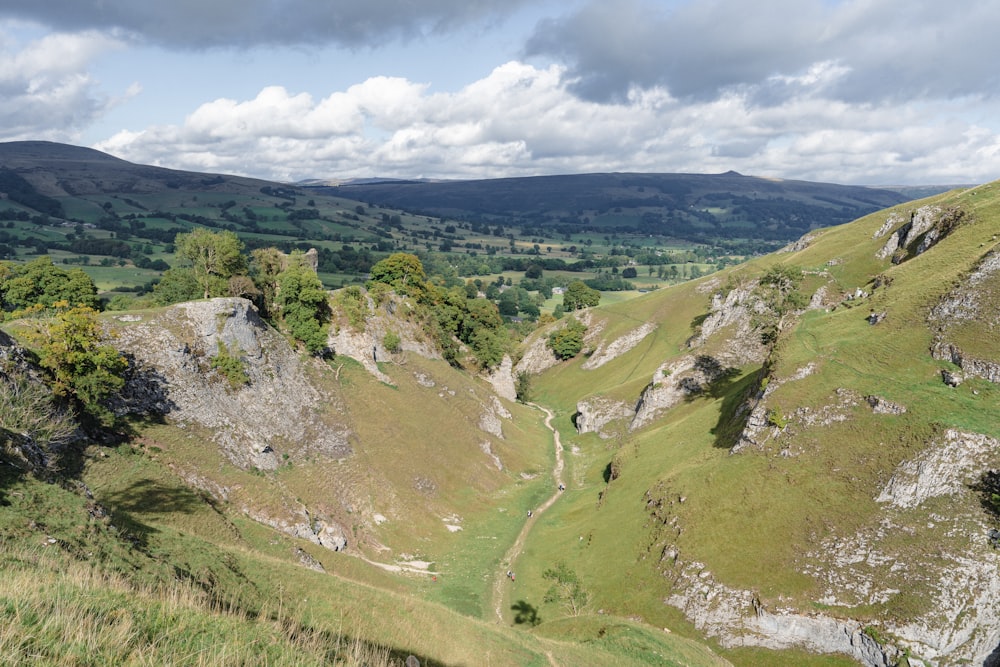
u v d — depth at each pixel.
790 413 69.62
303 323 84.44
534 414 145.75
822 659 50.00
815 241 157.25
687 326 159.75
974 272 70.31
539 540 78.62
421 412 94.50
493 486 92.69
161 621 14.66
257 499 58.16
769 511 61.41
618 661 41.50
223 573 29.11
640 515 73.69
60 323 49.66
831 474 61.25
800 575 54.31
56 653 11.02
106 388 50.62
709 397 106.31
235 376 68.31
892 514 54.72
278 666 14.40
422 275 134.00
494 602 62.19
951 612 47.16
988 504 51.19
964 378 61.97
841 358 72.94
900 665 46.19
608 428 122.56
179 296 78.50
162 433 56.66
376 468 77.94
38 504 24.81
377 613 32.84
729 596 55.56
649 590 60.88
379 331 100.75
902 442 58.72
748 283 134.12
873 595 50.47
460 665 30.14
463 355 147.12
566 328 189.75
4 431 31.98
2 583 13.76
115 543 25.11
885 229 125.56
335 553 58.50
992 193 94.88
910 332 71.44
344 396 84.62
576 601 61.56
